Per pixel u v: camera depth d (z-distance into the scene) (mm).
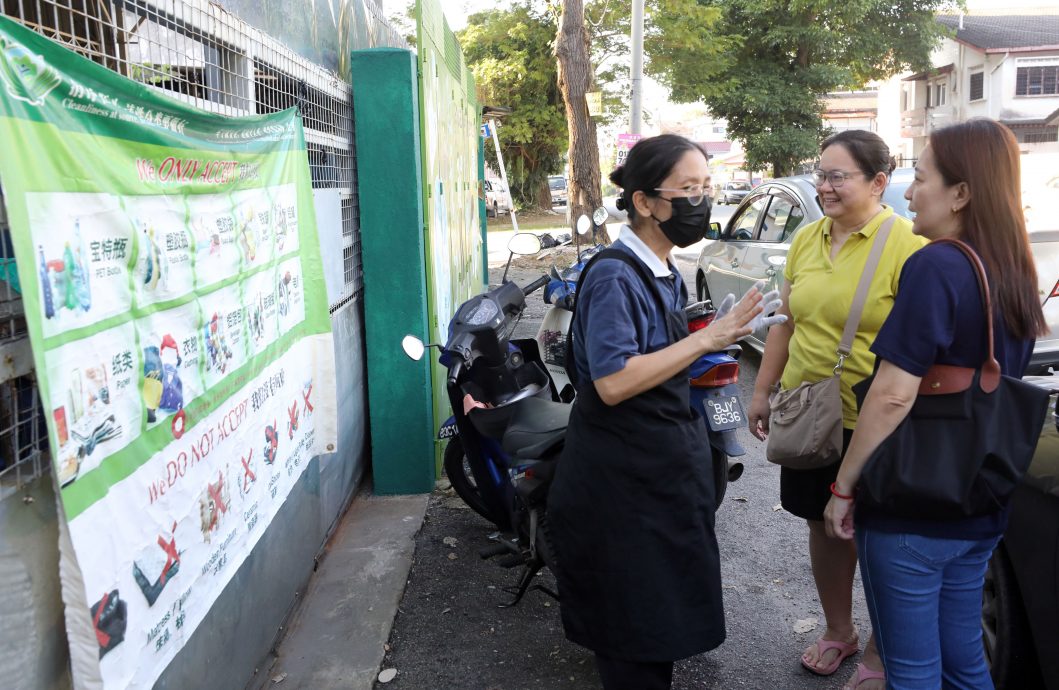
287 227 3090
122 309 1804
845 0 26281
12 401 1635
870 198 2738
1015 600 2652
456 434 4152
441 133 5637
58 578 1706
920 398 2049
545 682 3076
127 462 1807
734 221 8102
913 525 2076
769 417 3197
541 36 26375
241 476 2545
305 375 3301
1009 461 1991
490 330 3709
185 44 2549
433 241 4938
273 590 3086
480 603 3627
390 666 3184
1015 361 2102
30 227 1479
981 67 38750
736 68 27344
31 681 1630
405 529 4273
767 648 3279
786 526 4367
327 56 4426
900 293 2039
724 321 2172
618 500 2350
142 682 1869
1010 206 2012
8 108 1430
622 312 2234
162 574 1967
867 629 3396
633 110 13766
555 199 37312
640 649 2377
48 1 1814
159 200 2002
